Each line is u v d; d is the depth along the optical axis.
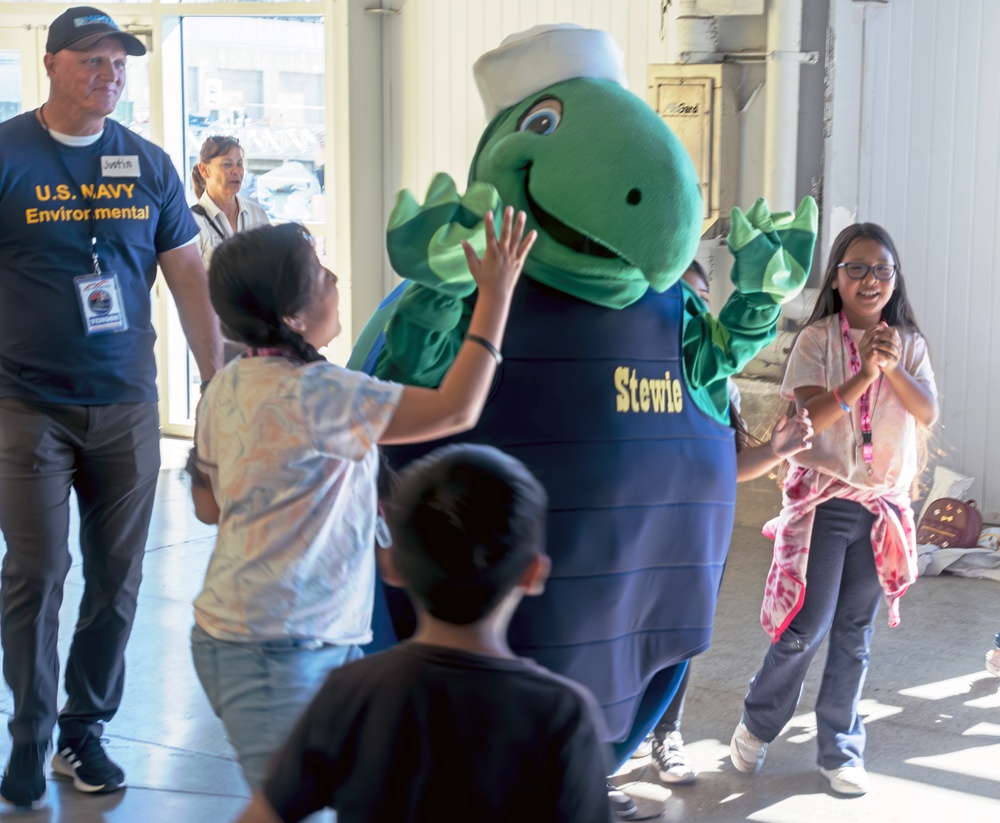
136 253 3.47
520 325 2.61
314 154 8.71
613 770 2.92
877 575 3.61
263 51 8.68
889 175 7.00
